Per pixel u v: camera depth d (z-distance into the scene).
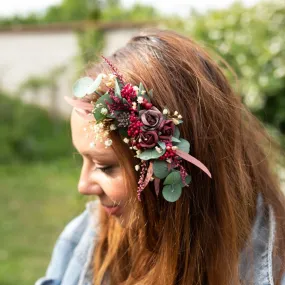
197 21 2.74
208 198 0.89
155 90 0.85
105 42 6.90
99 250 1.05
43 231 3.84
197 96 0.88
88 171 0.89
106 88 0.83
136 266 0.95
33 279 3.01
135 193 0.84
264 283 0.88
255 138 1.02
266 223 0.94
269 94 2.29
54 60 7.66
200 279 0.90
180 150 0.82
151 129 0.80
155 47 0.90
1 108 6.72
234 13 2.63
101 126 0.80
